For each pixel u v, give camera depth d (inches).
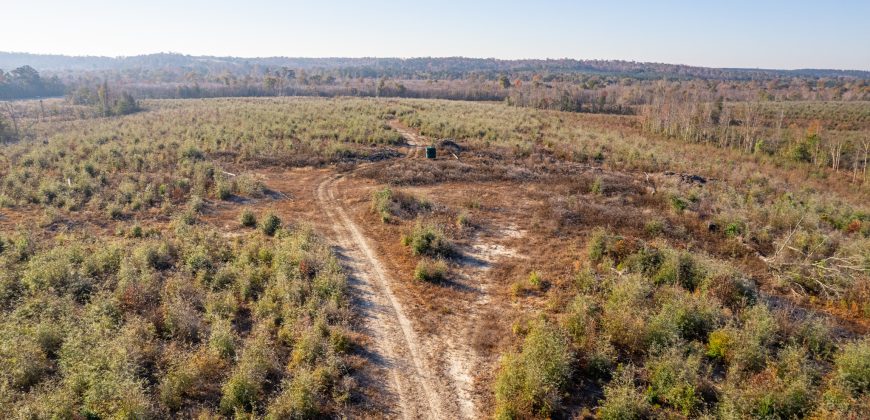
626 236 738.8
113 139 1662.2
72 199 931.3
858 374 409.4
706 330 490.6
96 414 372.8
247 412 393.4
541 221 869.8
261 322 513.3
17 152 1414.9
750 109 2503.7
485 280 652.7
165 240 725.9
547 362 426.0
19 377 410.9
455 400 425.1
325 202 1025.5
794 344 455.8
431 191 1098.7
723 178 1296.8
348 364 465.7
